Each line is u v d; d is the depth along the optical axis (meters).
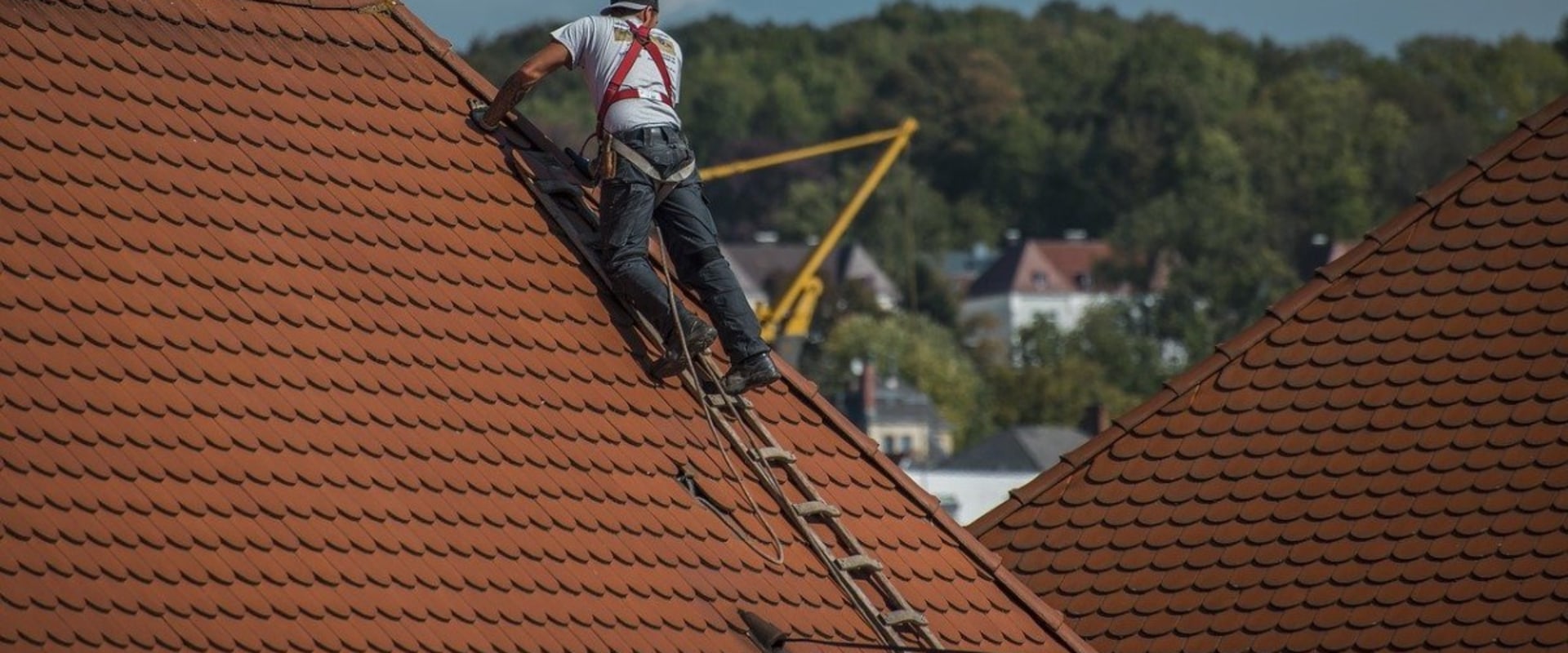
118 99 36.94
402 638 31.27
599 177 39.88
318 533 32.06
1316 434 43.28
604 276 40.34
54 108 35.88
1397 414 42.81
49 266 33.22
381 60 41.81
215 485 31.78
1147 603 42.12
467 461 34.84
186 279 34.66
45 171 34.66
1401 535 40.97
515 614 32.75
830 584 37.59
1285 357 44.78
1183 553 42.66
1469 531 40.47
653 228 41.38
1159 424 45.06
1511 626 38.81
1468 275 44.16
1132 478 44.47
